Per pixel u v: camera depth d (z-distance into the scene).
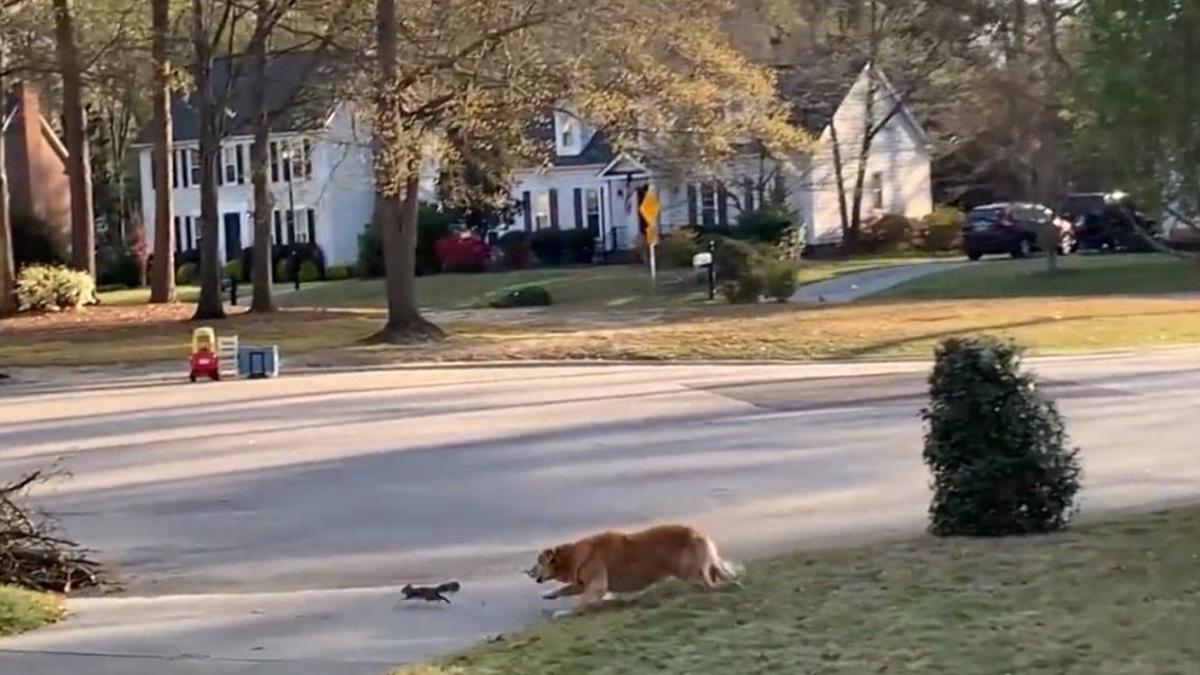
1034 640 8.05
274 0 41.41
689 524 13.41
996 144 59.00
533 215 68.62
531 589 10.59
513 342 32.72
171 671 8.45
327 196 67.25
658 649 8.33
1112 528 11.54
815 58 62.00
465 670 8.15
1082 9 10.79
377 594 10.66
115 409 24.50
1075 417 19.64
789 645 8.23
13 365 32.31
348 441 19.91
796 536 12.56
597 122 33.84
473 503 15.11
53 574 11.76
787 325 33.62
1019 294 42.09
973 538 11.39
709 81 33.06
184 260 72.06
